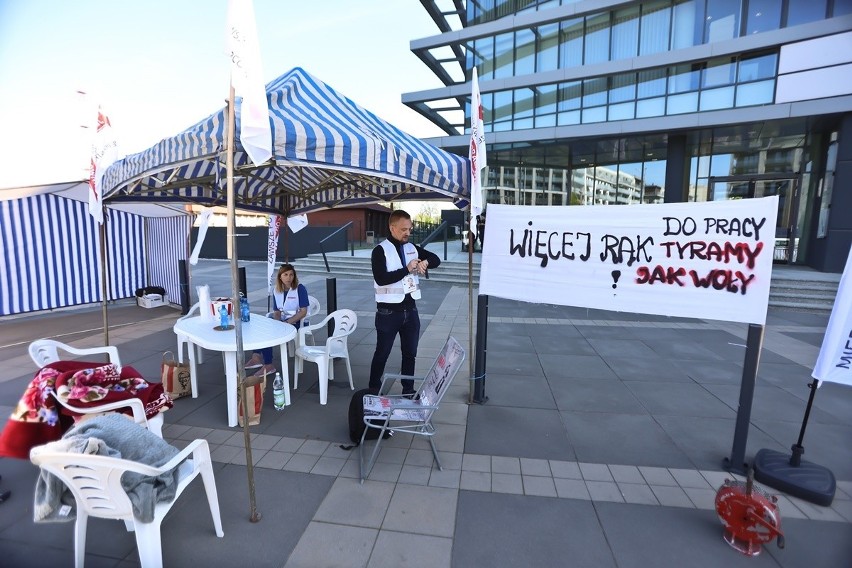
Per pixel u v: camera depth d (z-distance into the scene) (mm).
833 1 11273
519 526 2523
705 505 2748
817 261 11953
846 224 11031
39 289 8281
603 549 2355
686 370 5355
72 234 8719
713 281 3158
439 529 2488
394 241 4008
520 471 3098
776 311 9383
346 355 4621
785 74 11742
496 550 2334
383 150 3117
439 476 3021
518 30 15891
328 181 5441
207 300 4645
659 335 7082
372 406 3264
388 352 4086
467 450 3385
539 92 15836
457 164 3984
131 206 7688
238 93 2289
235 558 2242
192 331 4082
